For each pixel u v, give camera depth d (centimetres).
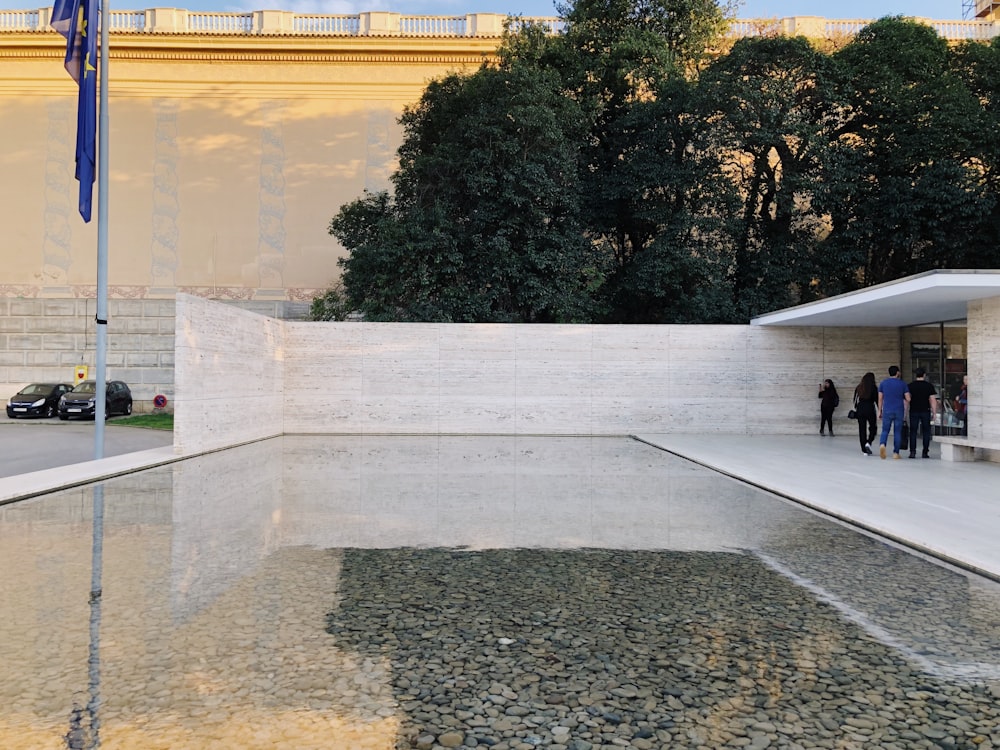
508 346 1877
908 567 592
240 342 1570
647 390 1880
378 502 876
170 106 2959
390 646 409
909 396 1346
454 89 2178
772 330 1878
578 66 2244
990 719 328
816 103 2130
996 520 754
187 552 621
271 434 1777
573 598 503
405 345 1867
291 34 2920
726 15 2522
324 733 305
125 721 314
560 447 1589
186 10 2983
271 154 2969
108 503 860
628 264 2334
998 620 463
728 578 556
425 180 2148
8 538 672
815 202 2078
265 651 398
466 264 2052
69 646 402
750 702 343
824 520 786
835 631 441
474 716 324
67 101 2981
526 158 1989
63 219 2959
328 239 2962
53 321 2822
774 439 1728
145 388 2823
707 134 2072
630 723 320
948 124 1962
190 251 2952
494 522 761
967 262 2120
